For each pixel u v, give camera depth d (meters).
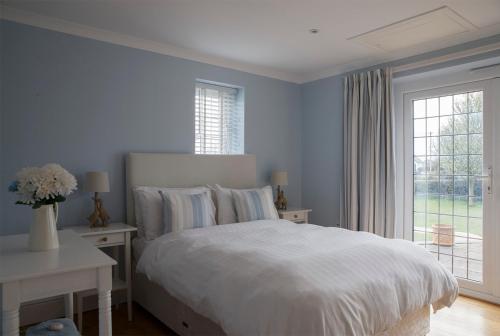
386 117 3.66
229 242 2.38
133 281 3.01
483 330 2.56
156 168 3.32
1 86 2.65
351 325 1.60
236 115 4.20
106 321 1.62
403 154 3.79
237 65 4.00
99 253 1.77
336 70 4.21
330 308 1.58
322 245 2.25
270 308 1.60
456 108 3.41
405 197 3.77
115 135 3.18
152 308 2.71
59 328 1.68
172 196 2.98
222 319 1.78
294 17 2.79
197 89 3.87
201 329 2.11
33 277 1.45
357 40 3.29
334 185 4.27
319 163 4.45
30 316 2.72
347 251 2.07
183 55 3.60
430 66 3.41
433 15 2.74
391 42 3.34
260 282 1.74
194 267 2.15
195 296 2.02
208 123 3.96
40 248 1.82
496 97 3.12
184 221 2.91
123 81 3.22
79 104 2.99
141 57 3.33
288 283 1.67
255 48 3.52
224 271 1.95
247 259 1.97
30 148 2.76
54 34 2.87
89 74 3.04
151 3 2.56
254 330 1.60
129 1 2.53
